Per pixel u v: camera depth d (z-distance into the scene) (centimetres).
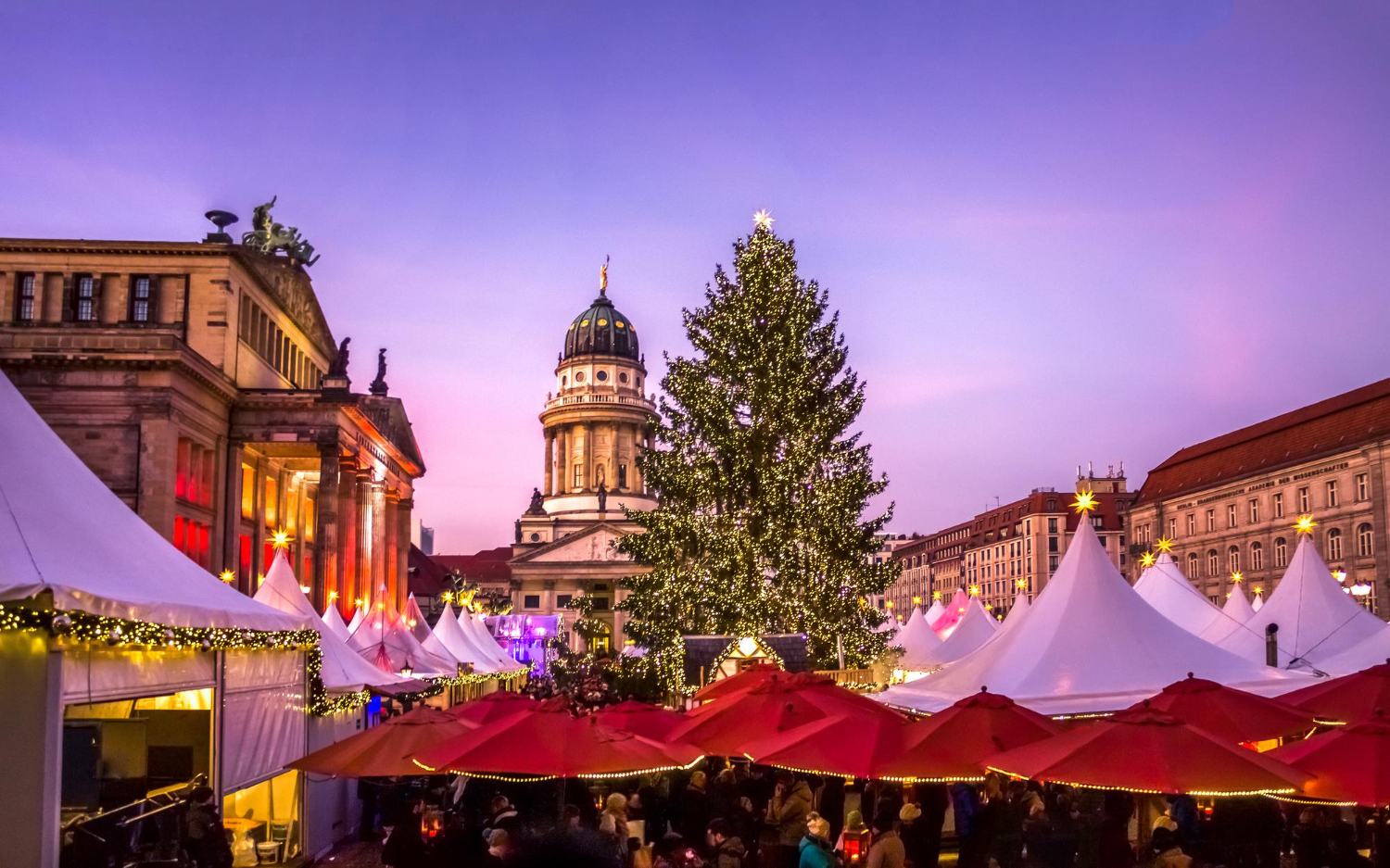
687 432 5606
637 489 17175
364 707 3116
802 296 5625
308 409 7062
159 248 6831
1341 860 1648
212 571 6731
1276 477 10531
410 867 1706
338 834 2692
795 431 5412
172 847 1819
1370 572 9225
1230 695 2053
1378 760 1552
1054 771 1546
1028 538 16275
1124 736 1587
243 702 2119
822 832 1513
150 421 5922
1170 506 12762
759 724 2141
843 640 5181
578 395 17400
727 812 1998
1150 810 2092
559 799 2130
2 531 1558
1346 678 2311
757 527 5369
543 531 16762
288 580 3391
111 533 1811
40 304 6756
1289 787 1480
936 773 1738
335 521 7050
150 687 1752
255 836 2389
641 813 2083
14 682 1476
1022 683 2495
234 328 7006
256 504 7612
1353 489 9431
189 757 1984
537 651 8744
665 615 5291
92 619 1528
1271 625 3241
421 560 13625
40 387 5909
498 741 1756
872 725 1903
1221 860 1788
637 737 1873
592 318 17912
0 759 1461
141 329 6550
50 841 1465
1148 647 2583
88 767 1798
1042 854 1728
